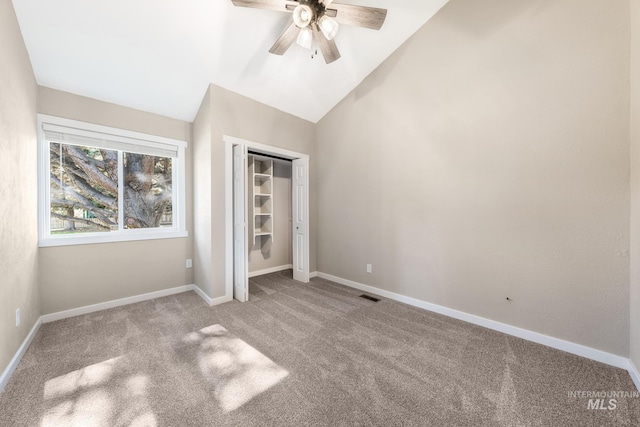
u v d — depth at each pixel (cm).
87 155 273
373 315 262
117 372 170
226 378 165
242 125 311
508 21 218
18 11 184
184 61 250
